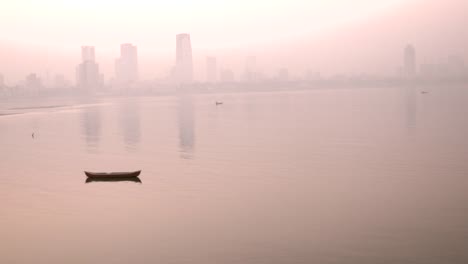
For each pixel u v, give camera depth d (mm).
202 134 96438
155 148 79000
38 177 57906
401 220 39000
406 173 54969
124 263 32656
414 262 31594
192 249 34500
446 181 50719
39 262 33219
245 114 146625
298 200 45188
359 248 33812
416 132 89812
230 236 36594
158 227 39031
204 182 52875
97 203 46062
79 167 63781
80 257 33812
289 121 118750
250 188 49781
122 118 142875
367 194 46656
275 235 36562
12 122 137125
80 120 138125
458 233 35969
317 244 34656
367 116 125312
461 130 90438
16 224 40594
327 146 75938
